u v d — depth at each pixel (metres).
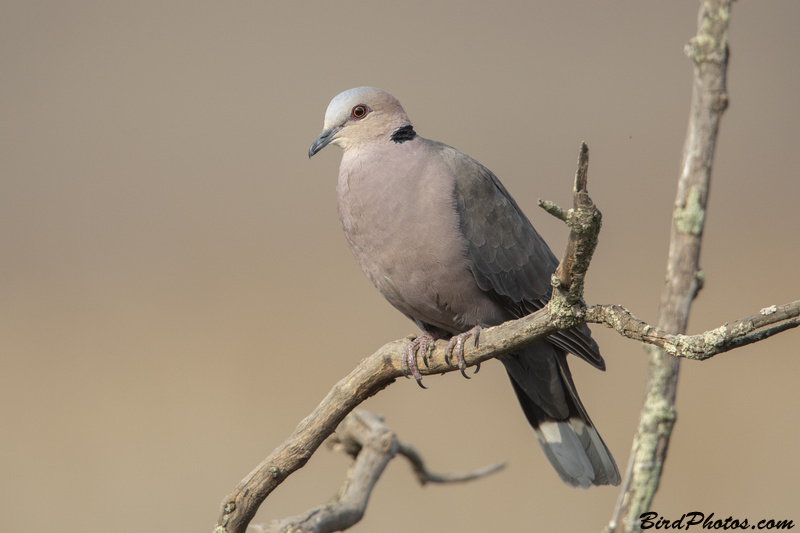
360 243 9.41
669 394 4.34
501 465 8.46
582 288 5.02
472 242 9.34
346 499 7.18
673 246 4.32
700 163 4.25
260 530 6.61
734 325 4.09
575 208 4.64
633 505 4.19
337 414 6.63
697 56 4.20
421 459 8.15
